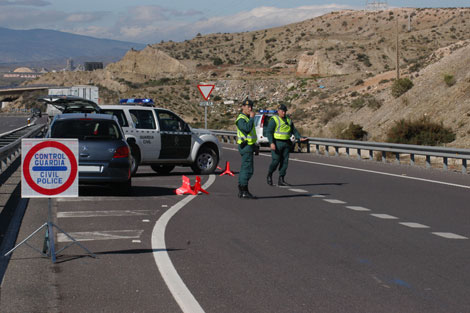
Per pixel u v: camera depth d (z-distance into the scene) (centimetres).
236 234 982
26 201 1322
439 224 1079
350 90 7750
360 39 16925
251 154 1401
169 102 11062
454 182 1747
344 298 636
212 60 19200
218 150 2027
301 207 1277
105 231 998
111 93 14938
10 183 1602
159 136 1888
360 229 1030
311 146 3522
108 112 1856
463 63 4178
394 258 817
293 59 14975
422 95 4159
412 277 720
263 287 677
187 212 1203
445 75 3969
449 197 1435
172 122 1938
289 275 729
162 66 18075
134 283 692
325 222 1096
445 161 2106
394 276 724
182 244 902
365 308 602
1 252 847
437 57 6944
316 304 615
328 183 1725
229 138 4200
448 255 837
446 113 3559
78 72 18938
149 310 596
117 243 906
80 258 811
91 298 635
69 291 660
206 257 820
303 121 6512
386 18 19812
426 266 773
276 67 14525
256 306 609
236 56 19862
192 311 593
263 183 1727
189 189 1491
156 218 1129
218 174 1995
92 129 1436
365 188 1609
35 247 878
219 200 1380
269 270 752
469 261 802
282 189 1589
